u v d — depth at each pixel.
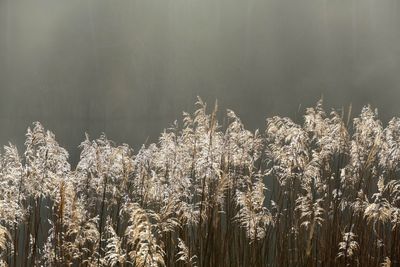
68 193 8.08
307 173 9.54
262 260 9.62
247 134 10.65
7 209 7.87
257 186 9.06
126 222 9.47
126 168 9.35
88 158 9.16
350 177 10.02
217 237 9.28
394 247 8.92
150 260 6.40
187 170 9.69
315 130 10.62
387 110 28.67
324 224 9.75
